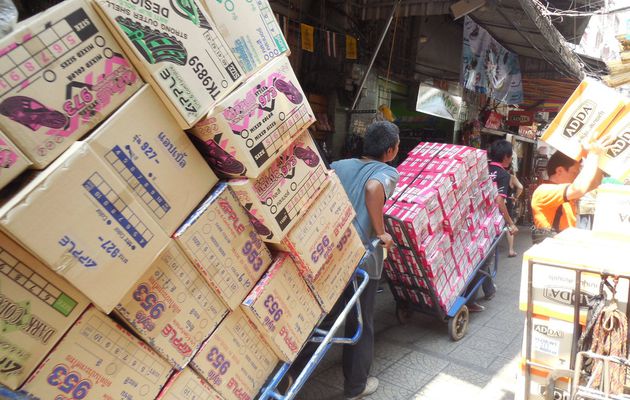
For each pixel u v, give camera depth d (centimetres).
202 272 146
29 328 112
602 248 165
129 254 122
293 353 178
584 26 709
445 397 262
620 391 126
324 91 562
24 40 102
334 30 548
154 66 123
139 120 124
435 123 813
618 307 142
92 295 115
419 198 290
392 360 307
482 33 628
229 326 159
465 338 346
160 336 138
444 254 312
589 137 189
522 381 162
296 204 164
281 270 170
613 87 200
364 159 267
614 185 183
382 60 633
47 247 105
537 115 1186
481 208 371
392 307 412
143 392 137
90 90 114
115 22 114
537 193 280
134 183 124
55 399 118
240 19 146
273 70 152
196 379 151
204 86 134
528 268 153
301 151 168
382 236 247
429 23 696
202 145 146
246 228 158
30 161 105
